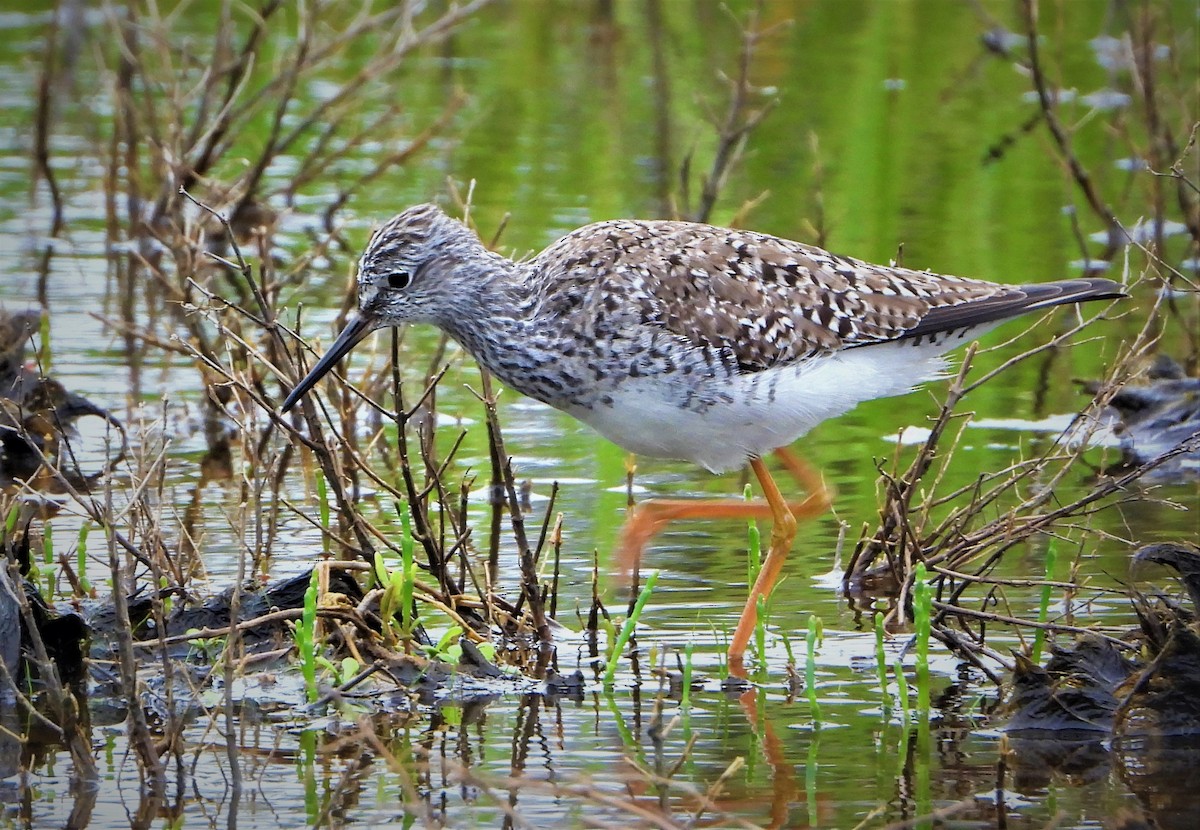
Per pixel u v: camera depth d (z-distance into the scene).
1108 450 14.31
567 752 9.13
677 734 9.38
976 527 12.61
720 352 10.90
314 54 20.94
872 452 14.32
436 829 8.17
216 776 8.85
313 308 17.41
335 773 8.90
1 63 26.47
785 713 9.68
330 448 12.37
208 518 12.77
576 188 21.06
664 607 11.36
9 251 19.73
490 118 24.28
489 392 11.60
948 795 8.55
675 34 28.56
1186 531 12.27
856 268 11.53
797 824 8.22
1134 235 18.39
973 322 11.49
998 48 25.69
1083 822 8.21
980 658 10.40
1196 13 25.81
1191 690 9.39
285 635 10.69
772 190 20.97
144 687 9.93
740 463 11.38
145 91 20.45
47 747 9.27
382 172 20.41
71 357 16.41
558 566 11.18
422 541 11.10
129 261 18.69
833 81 25.45
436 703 9.91
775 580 11.14
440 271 11.34
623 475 13.97
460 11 22.17
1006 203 20.67
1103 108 23.56
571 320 11.04
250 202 20.48
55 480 13.64
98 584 11.49
